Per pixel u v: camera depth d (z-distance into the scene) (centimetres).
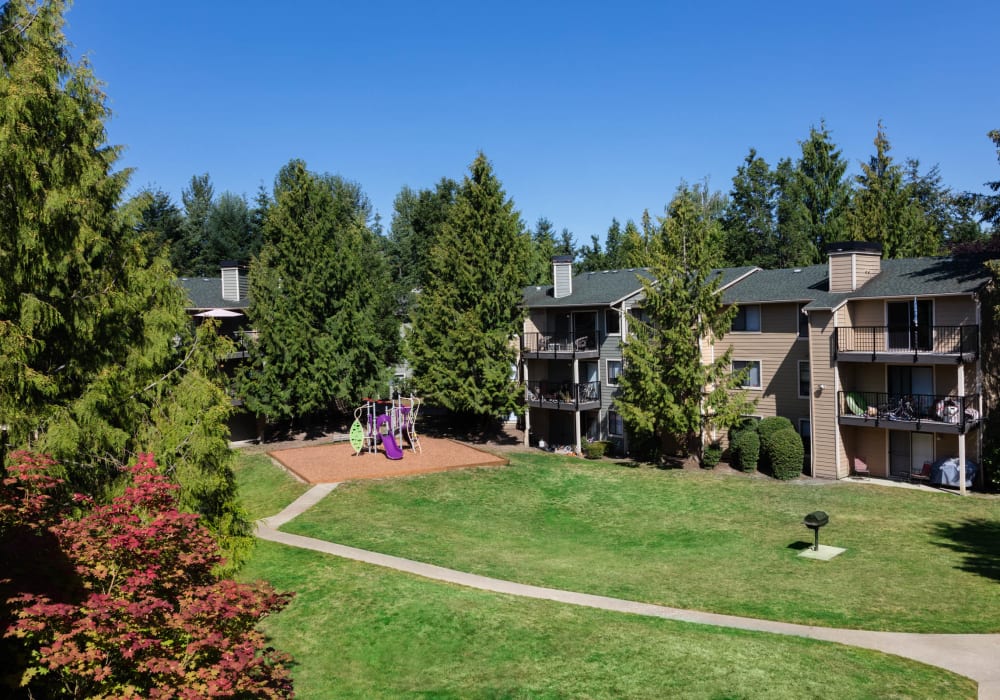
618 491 2820
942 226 6041
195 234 6550
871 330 2869
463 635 1405
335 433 4078
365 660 1321
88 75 1487
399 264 6488
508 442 3934
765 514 2453
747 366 3102
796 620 1509
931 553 1970
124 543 834
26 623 700
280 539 2094
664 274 3055
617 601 1642
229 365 3709
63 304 1416
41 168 1378
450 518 2448
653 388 3052
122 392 1426
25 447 1276
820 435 2933
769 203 6191
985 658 1288
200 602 838
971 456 2720
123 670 783
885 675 1212
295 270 3809
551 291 4066
